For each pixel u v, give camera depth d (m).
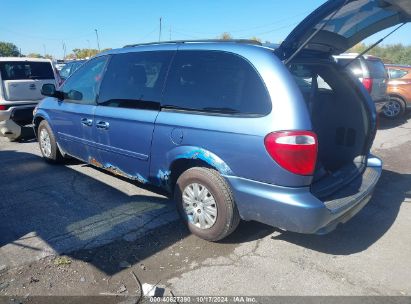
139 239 3.71
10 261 3.32
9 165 6.16
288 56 3.28
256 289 2.98
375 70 8.90
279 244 3.65
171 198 4.70
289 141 2.92
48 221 4.08
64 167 6.00
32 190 4.98
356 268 3.28
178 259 3.38
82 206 4.47
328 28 3.45
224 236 3.54
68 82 5.42
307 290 2.97
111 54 4.70
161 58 3.97
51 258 3.37
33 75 8.51
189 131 3.51
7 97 7.75
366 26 3.63
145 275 3.15
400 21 3.61
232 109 3.25
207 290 2.96
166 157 3.79
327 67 4.01
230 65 3.37
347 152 4.27
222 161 3.31
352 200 3.34
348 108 4.17
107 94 4.57
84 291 2.93
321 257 3.44
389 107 11.27
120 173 4.63
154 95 3.93
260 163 3.07
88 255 3.42
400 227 4.06
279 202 3.04
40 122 6.18
